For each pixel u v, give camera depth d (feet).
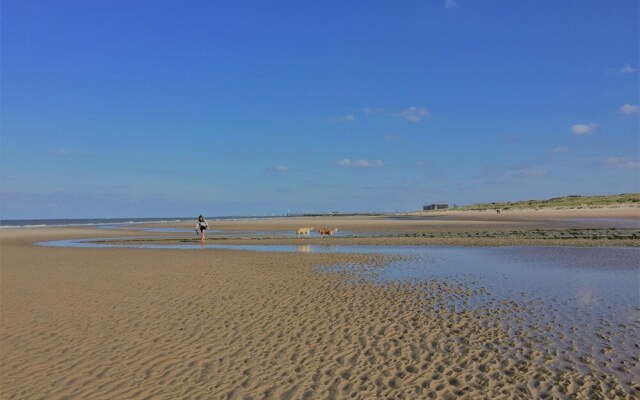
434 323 36.24
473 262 73.05
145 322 37.42
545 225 184.34
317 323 36.58
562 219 241.76
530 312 39.45
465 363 27.27
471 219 276.21
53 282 57.16
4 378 25.79
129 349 30.63
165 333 34.27
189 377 25.73
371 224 229.25
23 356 29.43
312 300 45.16
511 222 221.25
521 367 26.45
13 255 93.04
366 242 116.37
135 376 25.93
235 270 65.92
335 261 75.87
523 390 23.24
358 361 27.91
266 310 41.14
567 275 58.70
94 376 25.99
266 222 299.99
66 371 26.76
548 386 23.67
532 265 68.39
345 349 30.17
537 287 50.80
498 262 72.54
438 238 123.75
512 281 54.75
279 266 70.03
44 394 23.59
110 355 29.48
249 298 46.32
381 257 81.30
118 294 48.96
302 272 63.67
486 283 53.67
